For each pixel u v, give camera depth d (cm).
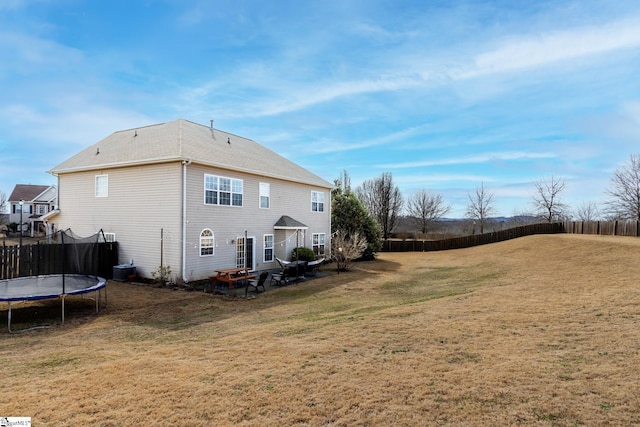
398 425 344
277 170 2019
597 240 2019
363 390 420
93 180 1739
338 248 2045
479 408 366
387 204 4925
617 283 994
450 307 849
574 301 820
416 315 782
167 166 1502
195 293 1312
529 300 875
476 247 3178
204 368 518
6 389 477
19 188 4972
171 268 1478
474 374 448
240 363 533
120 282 1502
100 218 1709
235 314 1010
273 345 621
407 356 525
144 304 1138
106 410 399
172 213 1482
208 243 1580
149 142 1739
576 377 422
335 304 1096
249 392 428
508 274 1465
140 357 593
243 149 2059
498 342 568
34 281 1102
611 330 588
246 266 1780
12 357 650
